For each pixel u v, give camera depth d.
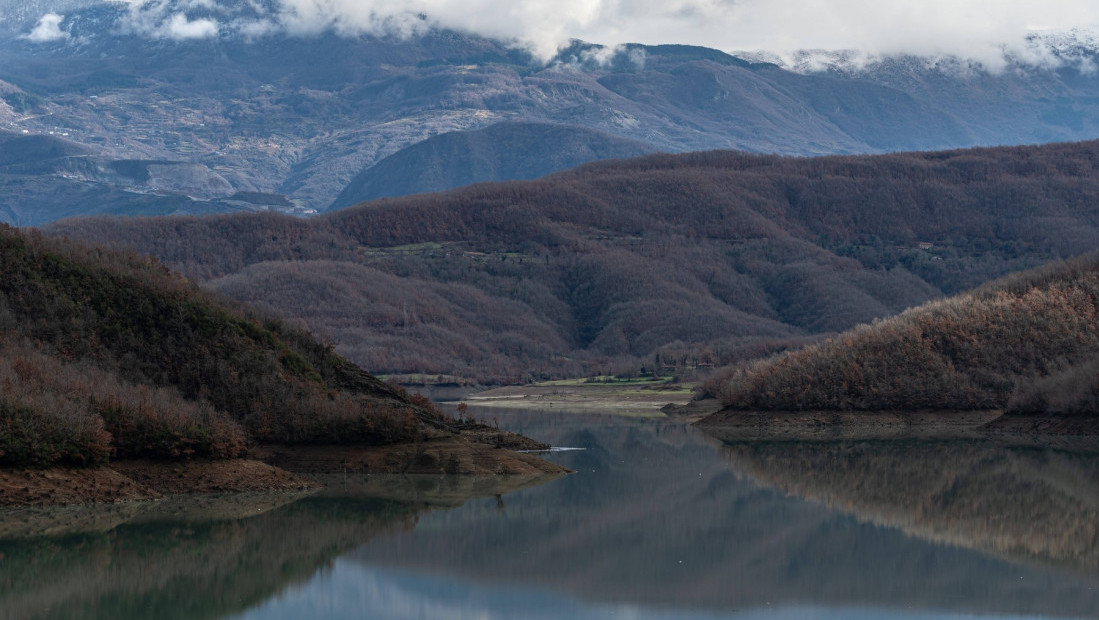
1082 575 62.47
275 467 94.75
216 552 66.69
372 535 72.81
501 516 81.00
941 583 60.53
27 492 77.25
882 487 98.62
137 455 86.38
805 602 56.50
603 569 64.12
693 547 70.62
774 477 106.19
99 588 58.00
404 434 106.00
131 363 101.56
